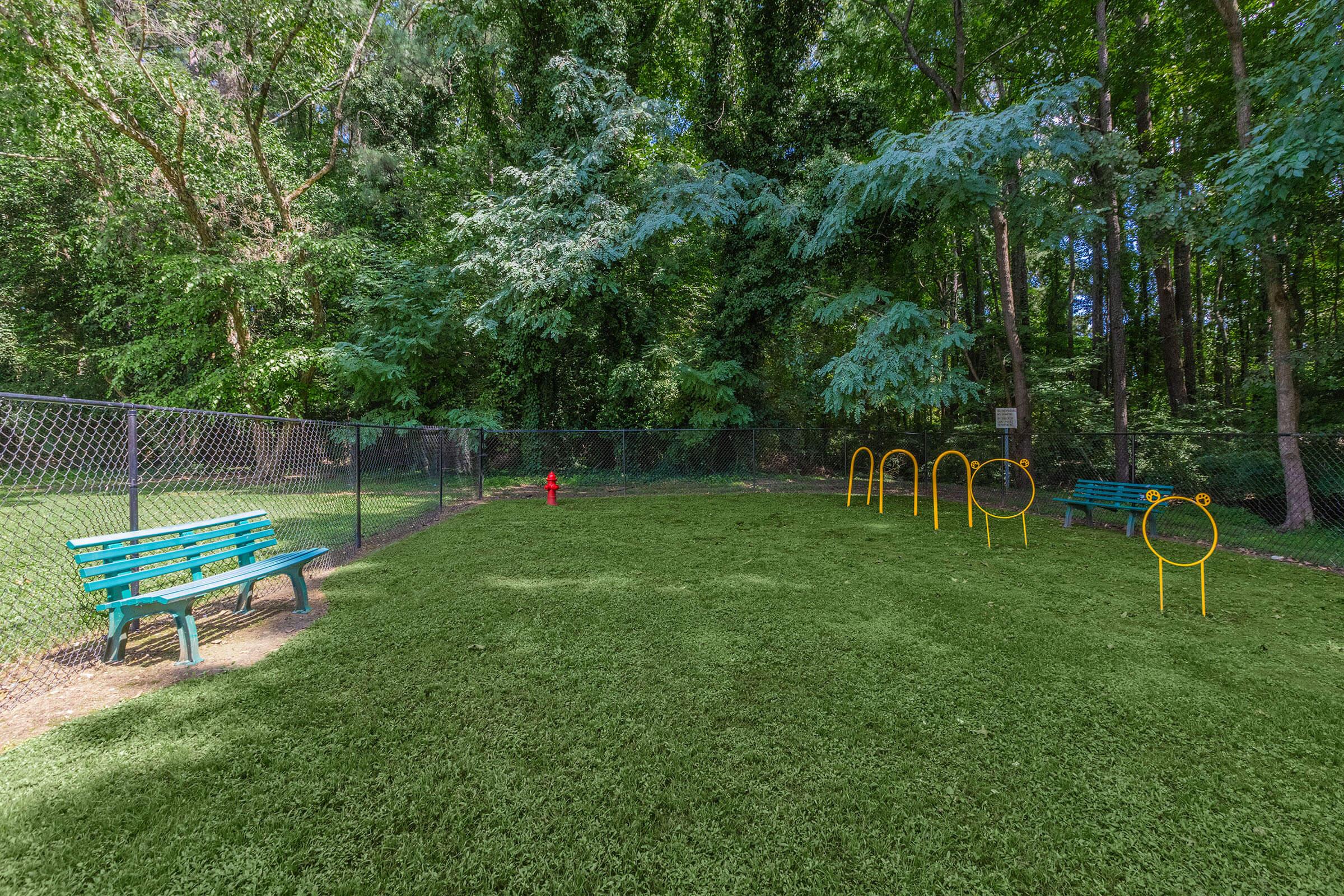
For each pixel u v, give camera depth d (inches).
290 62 549.0
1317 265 522.9
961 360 653.3
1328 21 268.5
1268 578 220.1
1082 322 931.3
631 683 125.8
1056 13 499.2
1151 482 439.2
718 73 551.2
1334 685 127.5
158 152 493.7
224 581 146.8
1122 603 186.4
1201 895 69.2
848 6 567.2
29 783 88.5
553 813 82.8
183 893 68.3
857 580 212.4
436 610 175.9
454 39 588.7
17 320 693.3
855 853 75.4
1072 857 75.5
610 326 604.7
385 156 650.2
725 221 486.3
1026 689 124.4
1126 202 432.8
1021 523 347.3
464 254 517.7
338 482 494.0
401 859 73.6
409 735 103.7
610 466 599.8
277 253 533.3
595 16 531.5
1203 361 727.1
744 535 302.7
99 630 160.6
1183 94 477.1
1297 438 316.8
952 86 557.3
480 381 627.8
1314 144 257.3
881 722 109.5
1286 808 86.0
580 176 496.4
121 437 223.5
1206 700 120.0
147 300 576.1
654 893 68.6
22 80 414.6
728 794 87.6
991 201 370.9
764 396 596.7
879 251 502.9
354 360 512.1
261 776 91.2
